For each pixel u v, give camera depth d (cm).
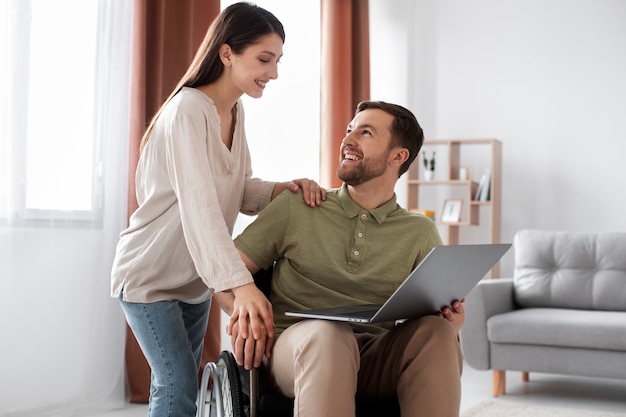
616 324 355
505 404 360
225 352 171
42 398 310
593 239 420
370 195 187
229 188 183
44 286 311
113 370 340
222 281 155
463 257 149
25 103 301
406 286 140
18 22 298
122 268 174
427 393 151
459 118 569
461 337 388
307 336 150
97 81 332
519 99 552
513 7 555
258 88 176
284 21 479
